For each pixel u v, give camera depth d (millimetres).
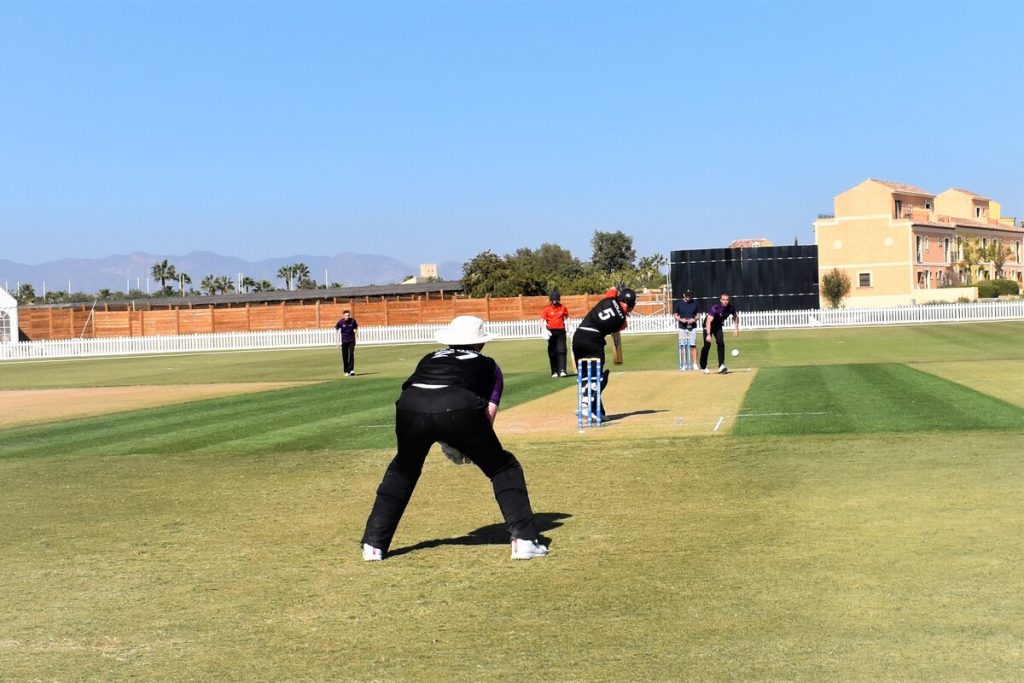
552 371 27172
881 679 5242
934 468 11102
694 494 10328
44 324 69562
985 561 7305
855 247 82562
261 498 11188
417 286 101188
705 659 5648
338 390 25484
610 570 7582
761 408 17312
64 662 6047
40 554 8844
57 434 18109
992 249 89875
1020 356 27750
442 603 6965
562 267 150250
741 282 60375
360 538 9078
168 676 5762
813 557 7633
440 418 8047
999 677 5207
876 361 27531
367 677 5629
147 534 9531
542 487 11148
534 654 5871
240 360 44875
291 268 172375
